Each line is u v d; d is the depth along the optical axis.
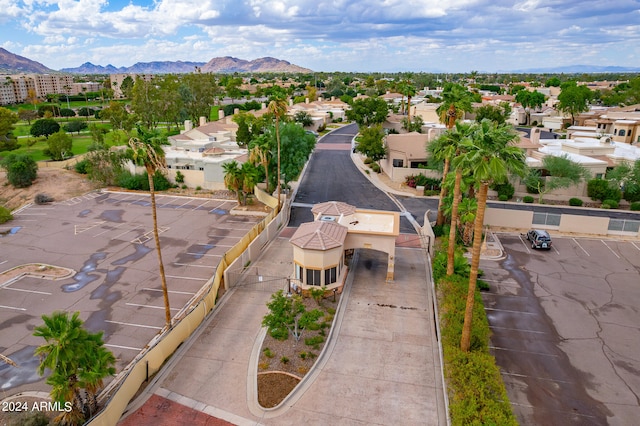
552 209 49.81
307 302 29.30
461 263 32.31
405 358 23.48
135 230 44.53
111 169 61.50
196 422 19.06
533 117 116.75
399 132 91.12
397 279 33.12
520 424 19.25
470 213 37.91
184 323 24.84
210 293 28.45
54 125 101.31
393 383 21.55
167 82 124.19
